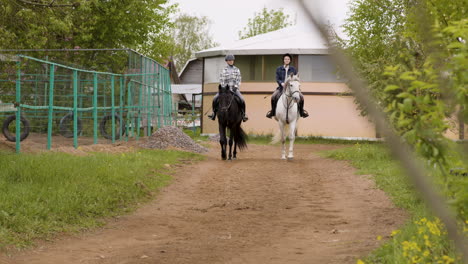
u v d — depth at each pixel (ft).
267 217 34.53
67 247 26.03
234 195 43.09
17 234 26.50
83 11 95.76
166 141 76.54
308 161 67.26
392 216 32.48
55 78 68.80
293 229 30.71
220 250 25.68
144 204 38.65
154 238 28.71
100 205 34.60
